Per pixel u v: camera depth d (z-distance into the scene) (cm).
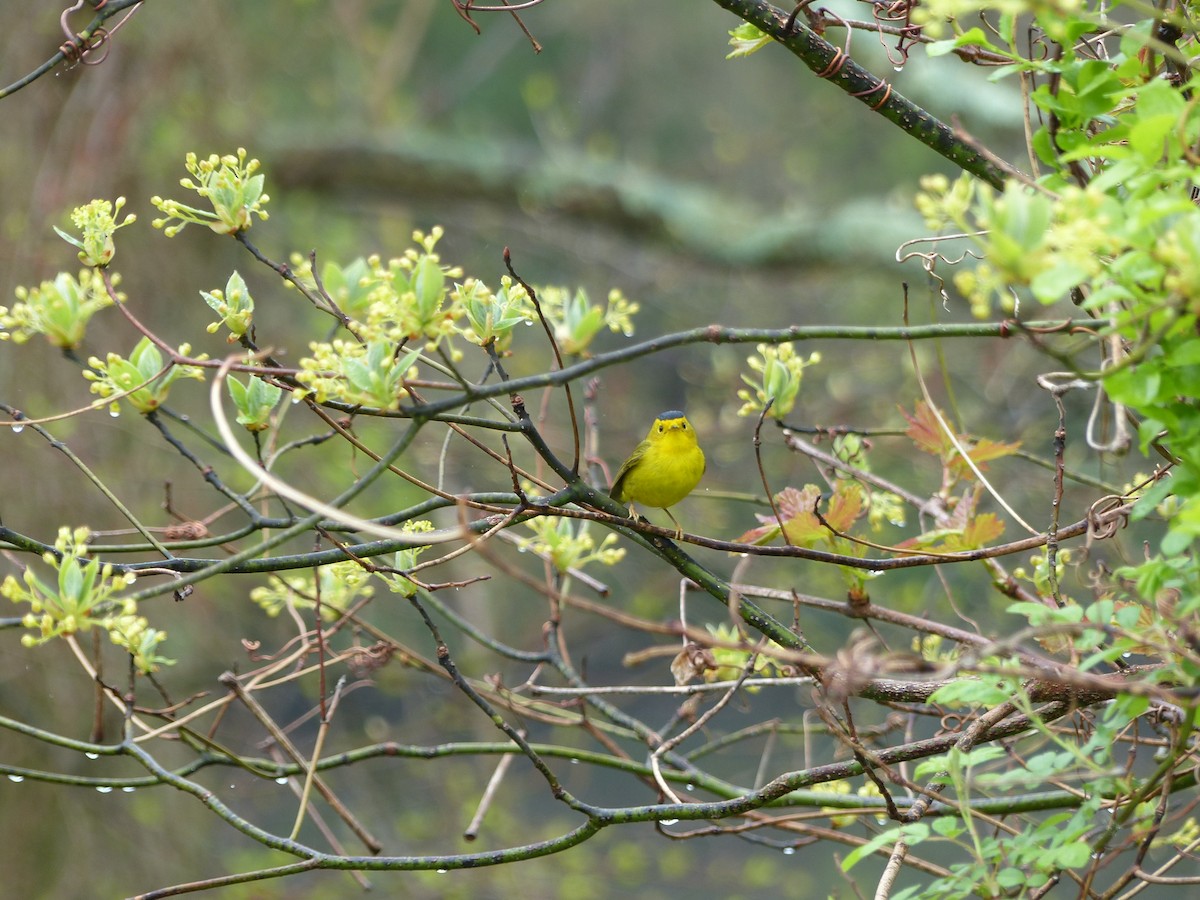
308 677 1487
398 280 428
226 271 1622
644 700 1917
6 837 1280
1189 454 363
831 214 1861
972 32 423
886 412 1556
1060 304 861
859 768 502
